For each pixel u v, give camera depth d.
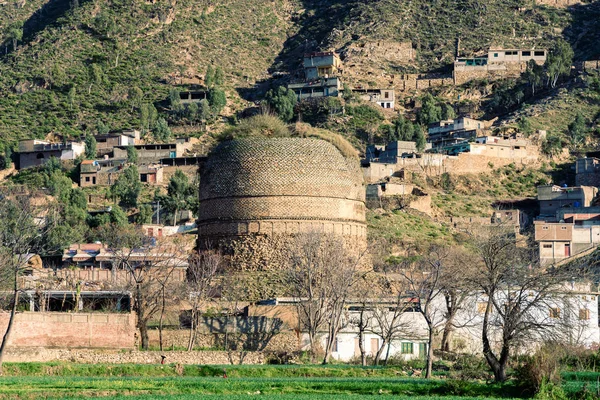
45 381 191.88
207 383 191.62
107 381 193.00
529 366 188.88
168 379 198.25
